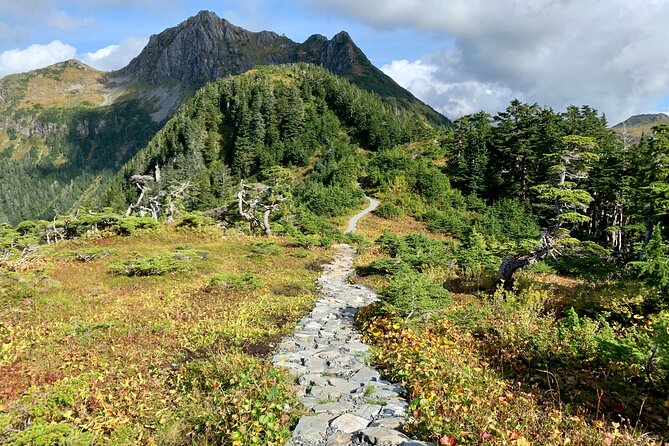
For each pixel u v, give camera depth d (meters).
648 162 33.16
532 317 11.08
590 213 50.38
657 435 5.55
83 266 18.78
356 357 9.47
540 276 19.83
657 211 24.42
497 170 68.06
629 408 6.49
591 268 19.02
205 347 10.15
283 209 41.75
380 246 32.50
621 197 41.19
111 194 94.50
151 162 103.31
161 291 15.80
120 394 7.48
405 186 65.81
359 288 19.41
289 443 5.70
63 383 7.50
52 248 22.91
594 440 5.29
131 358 9.18
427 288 11.82
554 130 62.38
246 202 36.03
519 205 55.44
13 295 12.88
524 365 8.45
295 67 148.00
